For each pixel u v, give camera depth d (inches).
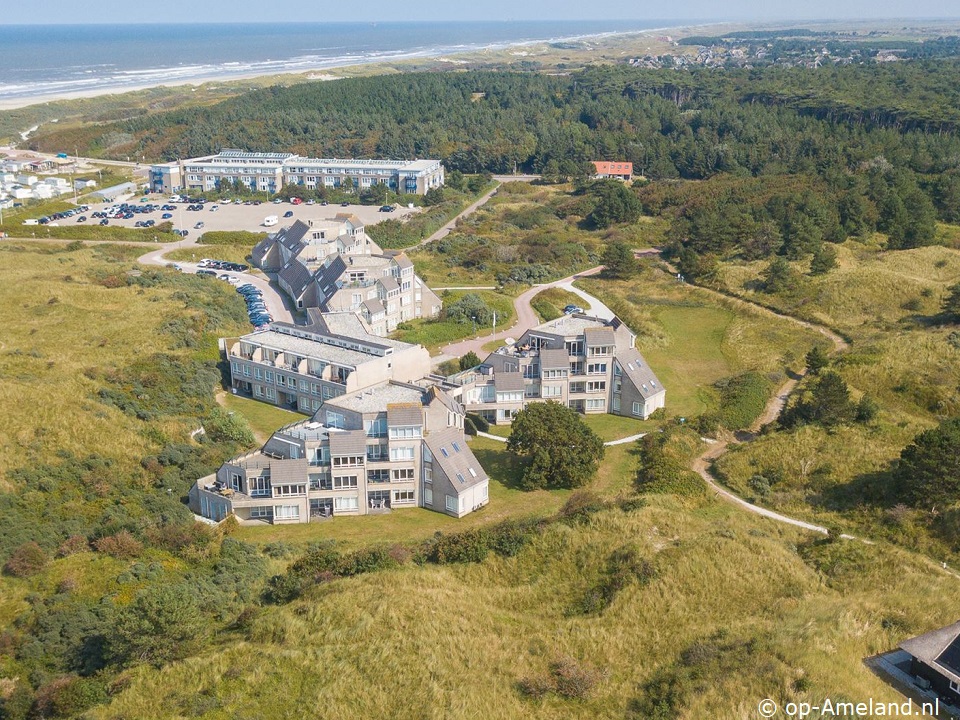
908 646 2913.4
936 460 4190.5
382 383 4958.2
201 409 5570.9
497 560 3865.7
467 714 2802.7
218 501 4404.5
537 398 5674.2
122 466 4638.3
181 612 3196.4
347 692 2883.9
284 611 3425.2
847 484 4520.2
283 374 5743.1
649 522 4082.2
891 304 7244.1
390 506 4534.9
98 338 6245.1
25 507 4106.8
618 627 3314.5
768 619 3312.0
